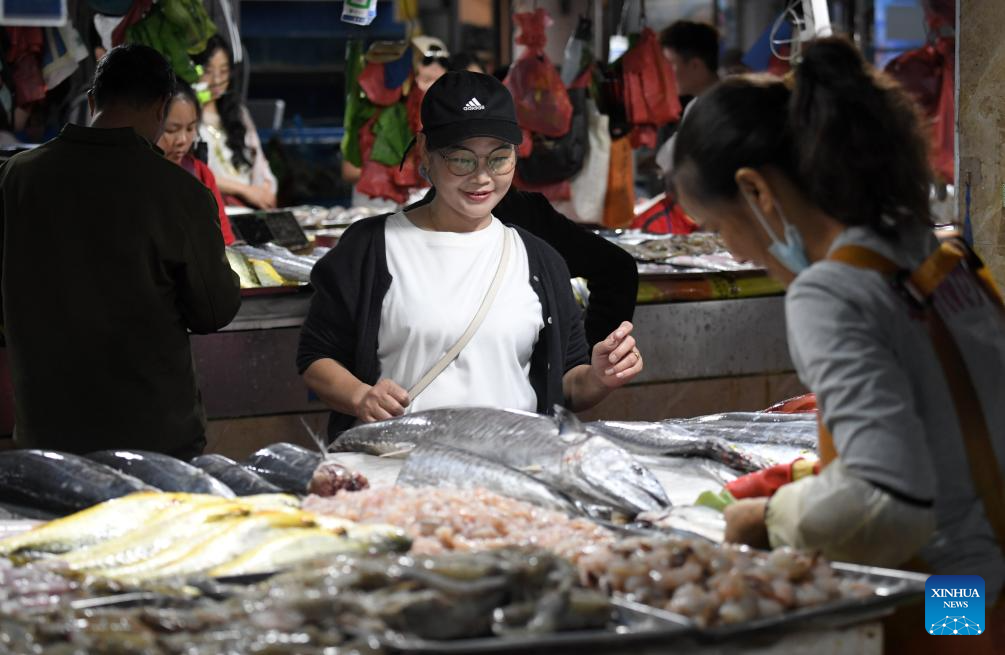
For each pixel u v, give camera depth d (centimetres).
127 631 161
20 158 386
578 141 693
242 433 506
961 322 191
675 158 204
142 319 382
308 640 159
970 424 188
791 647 175
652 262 596
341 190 937
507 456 264
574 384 356
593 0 729
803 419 307
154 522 210
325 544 194
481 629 167
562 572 172
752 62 593
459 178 335
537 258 356
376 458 297
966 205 394
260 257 543
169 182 385
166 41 625
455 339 339
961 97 393
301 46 1138
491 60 903
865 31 898
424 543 199
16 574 188
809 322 183
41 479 245
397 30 1043
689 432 290
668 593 179
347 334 351
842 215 190
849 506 178
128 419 383
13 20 609
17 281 381
